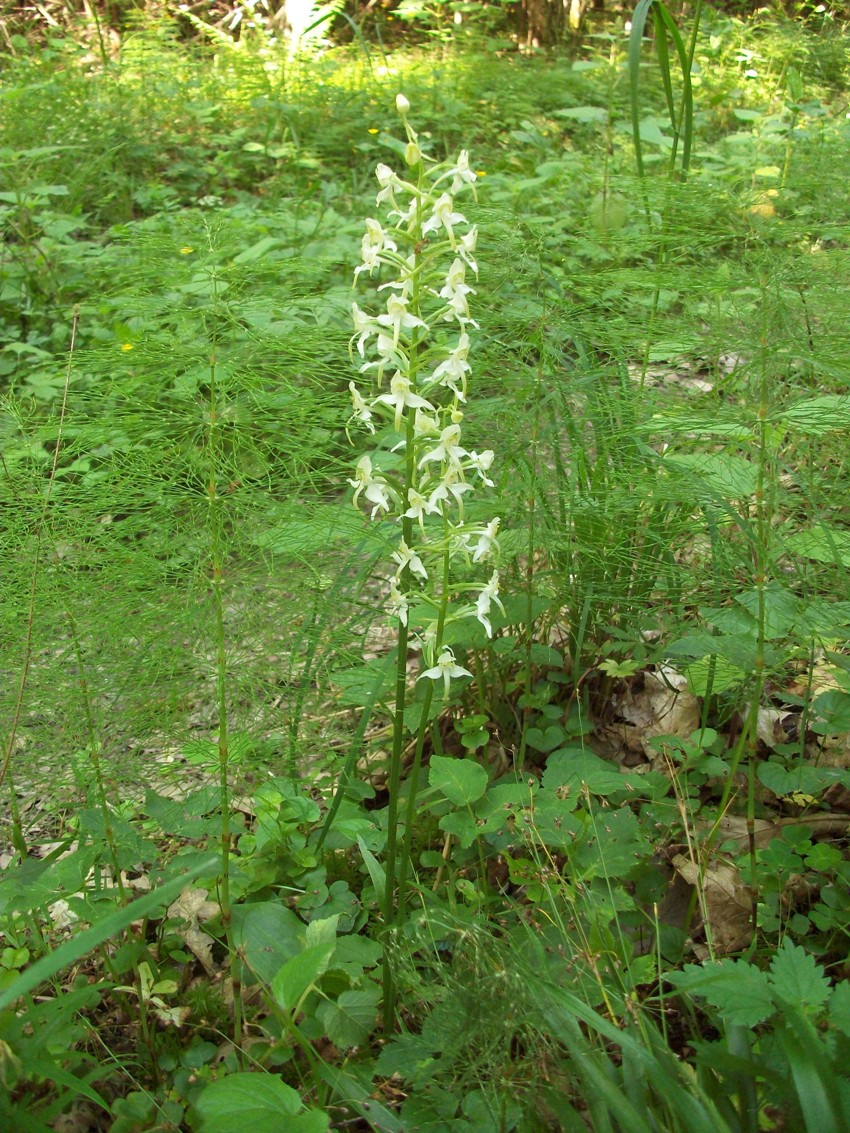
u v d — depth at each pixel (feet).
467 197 19.56
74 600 8.05
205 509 7.93
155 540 8.30
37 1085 7.49
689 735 10.11
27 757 8.27
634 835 8.38
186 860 7.91
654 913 8.21
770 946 8.08
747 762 9.85
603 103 32.17
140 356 8.42
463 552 7.05
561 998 6.01
